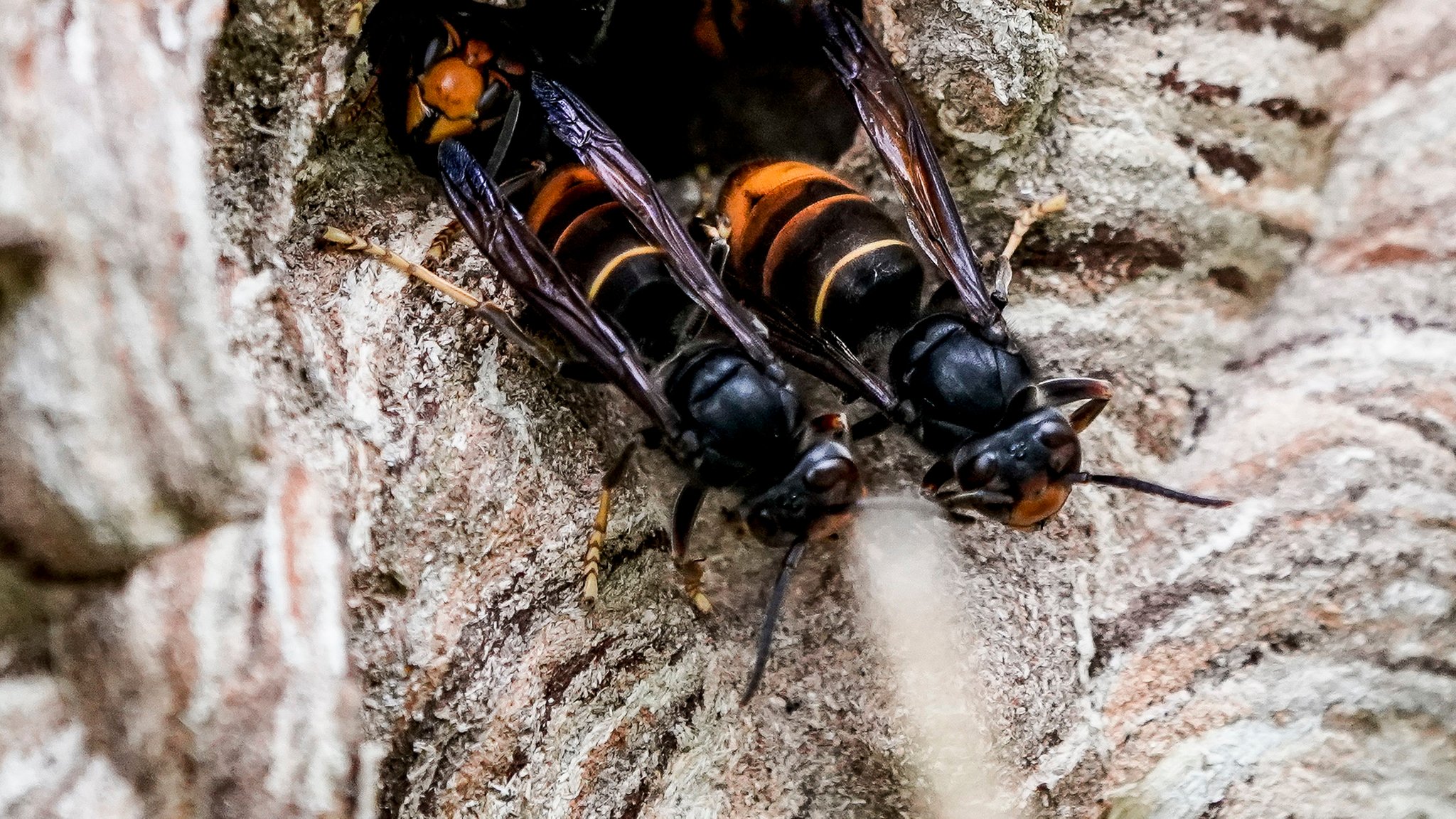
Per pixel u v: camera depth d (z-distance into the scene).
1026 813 0.14
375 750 0.13
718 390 0.14
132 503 0.13
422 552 0.14
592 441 0.14
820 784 0.14
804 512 0.14
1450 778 0.14
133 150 0.13
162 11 0.13
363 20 0.14
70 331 0.13
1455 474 0.14
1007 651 0.14
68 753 0.13
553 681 0.14
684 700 0.14
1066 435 0.14
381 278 0.14
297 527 0.13
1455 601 0.14
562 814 0.14
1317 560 0.14
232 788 0.13
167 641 0.13
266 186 0.14
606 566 0.14
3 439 0.13
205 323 0.13
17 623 0.13
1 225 0.13
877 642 0.14
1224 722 0.14
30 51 0.13
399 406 0.14
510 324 0.14
